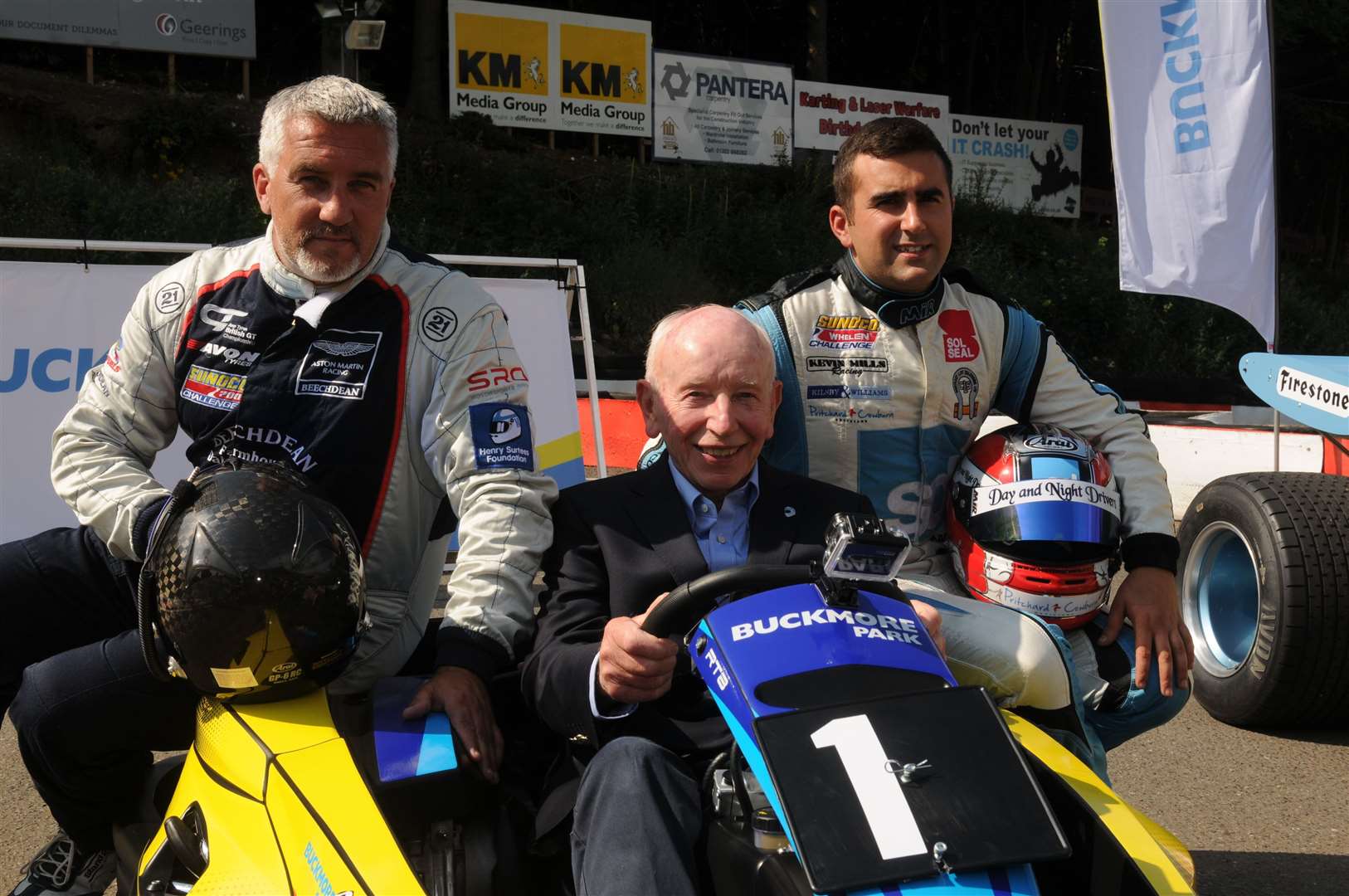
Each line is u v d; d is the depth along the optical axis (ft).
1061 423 10.21
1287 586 13.84
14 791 12.30
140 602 7.29
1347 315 82.94
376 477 8.52
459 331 8.59
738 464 8.16
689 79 69.51
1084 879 6.57
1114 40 24.31
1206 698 15.17
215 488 7.31
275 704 7.41
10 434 17.25
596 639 7.91
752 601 6.83
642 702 7.42
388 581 8.80
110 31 60.13
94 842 8.61
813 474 10.13
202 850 6.97
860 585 6.96
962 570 9.71
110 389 8.85
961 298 10.16
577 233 61.82
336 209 8.23
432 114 71.51
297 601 7.04
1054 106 98.22
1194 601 15.66
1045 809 5.85
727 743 7.39
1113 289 71.10
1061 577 9.24
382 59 79.25
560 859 7.39
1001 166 79.20
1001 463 9.51
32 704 7.88
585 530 8.35
